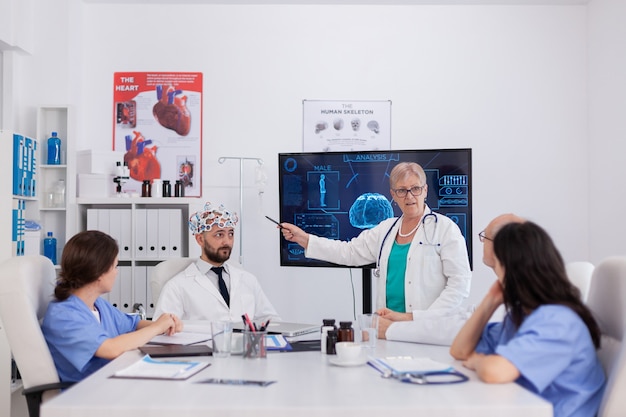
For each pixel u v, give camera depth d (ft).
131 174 16.81
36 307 7.68
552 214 16.99
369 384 5.78
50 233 15.35
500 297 6.84
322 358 7.11
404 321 8.54
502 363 5.76
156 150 16.88
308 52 17.07
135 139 16.85
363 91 17.07
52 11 15.88
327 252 11.88
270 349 7.60
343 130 17.04
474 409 5.02
